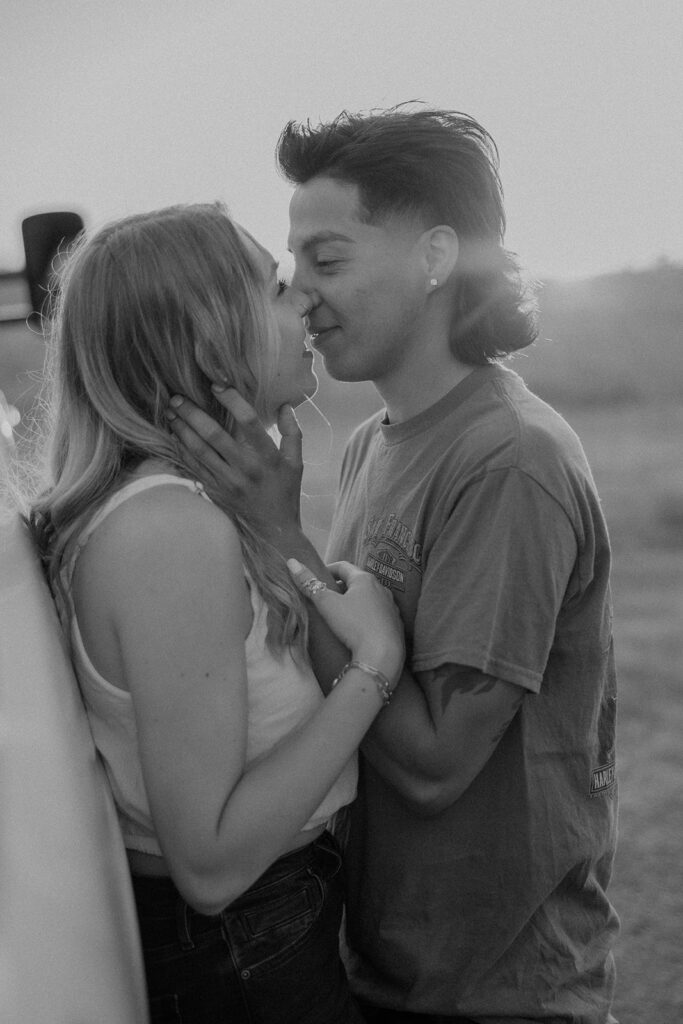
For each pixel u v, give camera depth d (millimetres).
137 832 1475
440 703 1610
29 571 1475
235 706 1359
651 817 4133
